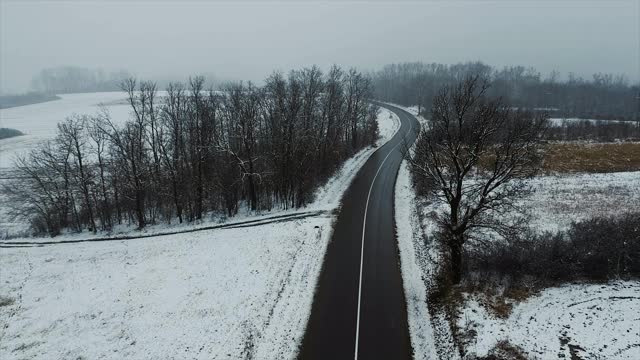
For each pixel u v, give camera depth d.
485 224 27.09
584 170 46.25
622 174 44.06
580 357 19.48
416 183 48.31
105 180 49.44
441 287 27.36
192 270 32.12
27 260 38.94
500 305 23.84
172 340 23.77
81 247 41.56
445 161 27.14
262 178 47.06
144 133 47.72
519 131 24.77
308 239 36.19
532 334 21.30
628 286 24.92
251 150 46.09
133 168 45.12
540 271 26.19
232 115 47.53
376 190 50.00
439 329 23.58
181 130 46.88
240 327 24.48
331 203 45.97
